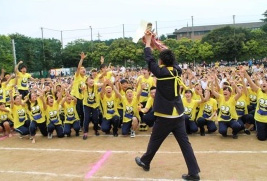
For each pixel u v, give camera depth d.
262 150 6.33
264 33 42.88
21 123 8.39
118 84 9.13
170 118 4.73
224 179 4.84
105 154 6.48
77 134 8.41
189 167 4.78
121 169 5.48
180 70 4.90
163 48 4.95
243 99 7.84
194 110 7.88
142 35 4.91
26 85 11.27
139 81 8.98
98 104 8.27
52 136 8.47
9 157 6.63
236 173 5.07
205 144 6.95
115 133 8.13
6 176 5.42
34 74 41.06
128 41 37.56
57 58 45.00
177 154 6.25
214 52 38.47
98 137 8.14
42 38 44.03
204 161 5.75
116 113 8.22
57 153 6.75
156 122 4.91
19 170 5.71
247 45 38.00
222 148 6.57
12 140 8.30
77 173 5.39
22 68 11.23
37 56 41.97
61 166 5.82
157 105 4.81
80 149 6.98
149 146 5.09
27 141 8.07
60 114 8.83
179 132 4.80
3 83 10.08
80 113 9.12
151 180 4.93
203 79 11.65
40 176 5.34
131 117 8.07
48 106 8.23
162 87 4.74
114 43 38.03
